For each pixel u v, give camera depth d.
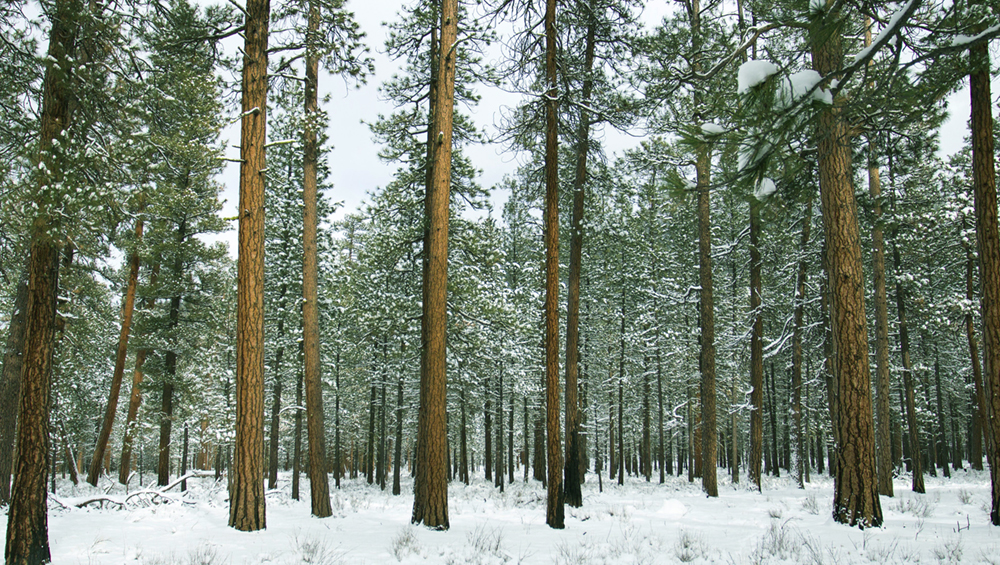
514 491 23.09
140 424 22.20
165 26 10.23
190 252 21.28
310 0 11.63
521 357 25.61
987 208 8.62
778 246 19.97
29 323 7.25
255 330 9.98
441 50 11.29
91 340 22.17
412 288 17.34
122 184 8.85
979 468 32.56
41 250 7.38
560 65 13.23
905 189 18.02
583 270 28.55
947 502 13.70
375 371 25.64
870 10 4.89
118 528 9.31
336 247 22.88
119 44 8.79
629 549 8.62
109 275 18.41
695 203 18.22
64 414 22.36
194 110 10.99
